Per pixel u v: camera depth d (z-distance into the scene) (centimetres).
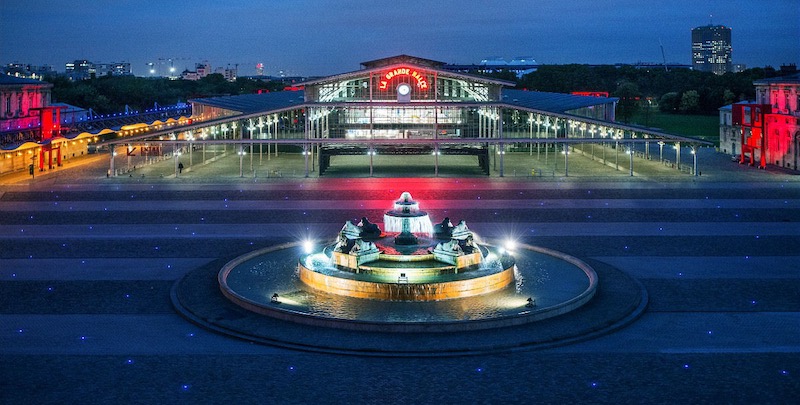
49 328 3769
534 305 4012
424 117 11425
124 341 3575
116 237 5988
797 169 10069
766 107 10450
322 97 11494
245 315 3894
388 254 4584
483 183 9038
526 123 12950
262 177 9700
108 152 13650
